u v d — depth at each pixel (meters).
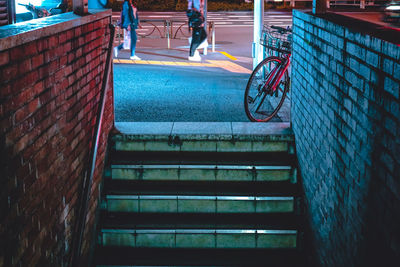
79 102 4.24
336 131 3.72
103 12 4.94
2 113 2.73
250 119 6.19
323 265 4.14
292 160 5.29
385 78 2.74
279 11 24.70
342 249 3.60
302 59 4.95
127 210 5.05
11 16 4.80
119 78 9.19
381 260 2.84
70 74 3.95
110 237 4.82
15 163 2.92
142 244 4.82
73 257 3.69
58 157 3.71
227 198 4.96
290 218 4.95
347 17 4.25
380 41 2.80
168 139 5.41
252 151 5.44
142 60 11.41
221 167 5.18
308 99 4.68
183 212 5.04
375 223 2.93
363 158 3.12
